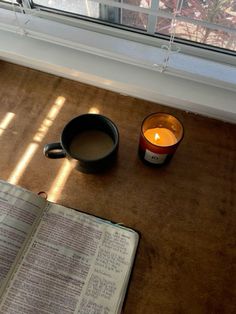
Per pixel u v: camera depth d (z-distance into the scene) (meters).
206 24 0.48
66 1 0.61
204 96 0.60
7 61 0.71
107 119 0.54
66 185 0.57
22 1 0.63
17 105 0.65
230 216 0.54
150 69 0.61
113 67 0.63
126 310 0.46
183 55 0.60
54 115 0.64
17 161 0.59
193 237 0.52
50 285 0.47
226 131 0.63
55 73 0.69
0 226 0.50
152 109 0.65
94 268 0.49
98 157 0.54
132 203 0.55
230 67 0.59
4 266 0.48
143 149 0.55
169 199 0.55
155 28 0.60
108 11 0.61
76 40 0.62
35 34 0.63
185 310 0.46
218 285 0.48
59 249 0.50
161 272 0.49
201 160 0.59
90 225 0.52
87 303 0.46
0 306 0.46
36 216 0.52
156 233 0.52
